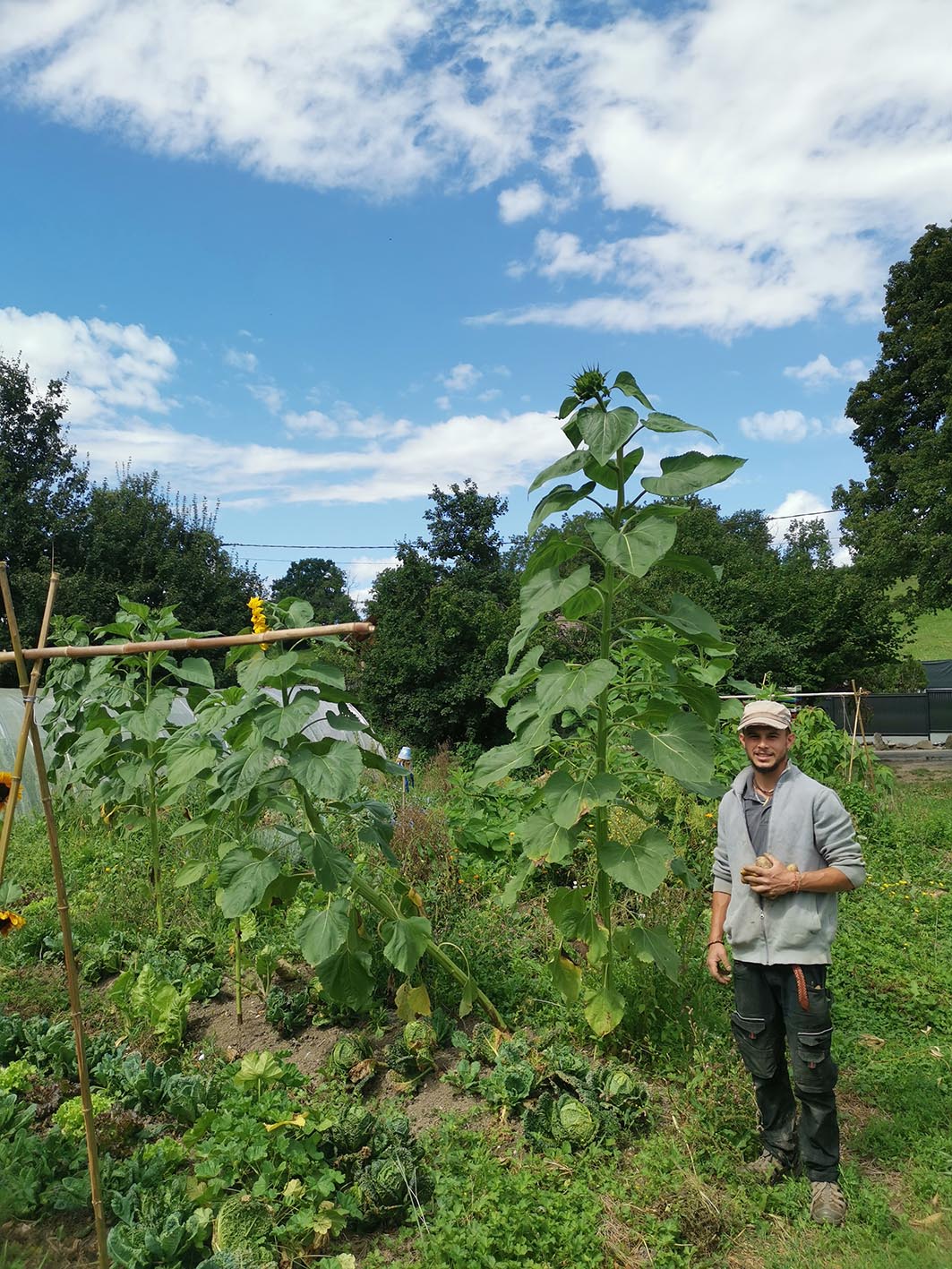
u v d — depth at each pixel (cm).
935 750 2370
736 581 1923
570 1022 430
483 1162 328
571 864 614
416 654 1775
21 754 283
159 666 580
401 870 593
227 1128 336
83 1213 312
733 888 341
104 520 2247
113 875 651
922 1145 348
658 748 350
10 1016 455
